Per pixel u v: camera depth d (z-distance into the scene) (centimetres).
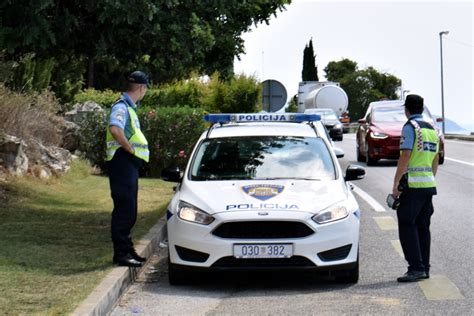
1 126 1501
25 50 1177
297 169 935
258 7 1181
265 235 816
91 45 1161
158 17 1080
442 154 2344
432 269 908
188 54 1112
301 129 1034
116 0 1017
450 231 1161
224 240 811
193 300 783
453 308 729
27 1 1024
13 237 1012
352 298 777
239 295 803
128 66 1179
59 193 1476
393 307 736
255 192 862
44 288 744
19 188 1399
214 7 1127
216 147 980
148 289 834
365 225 1243
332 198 855
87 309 666
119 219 872
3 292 725
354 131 6619
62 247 960
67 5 1102
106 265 860
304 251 808
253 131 1018
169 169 971
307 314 716
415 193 848
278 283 859
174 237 837
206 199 851
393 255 998
